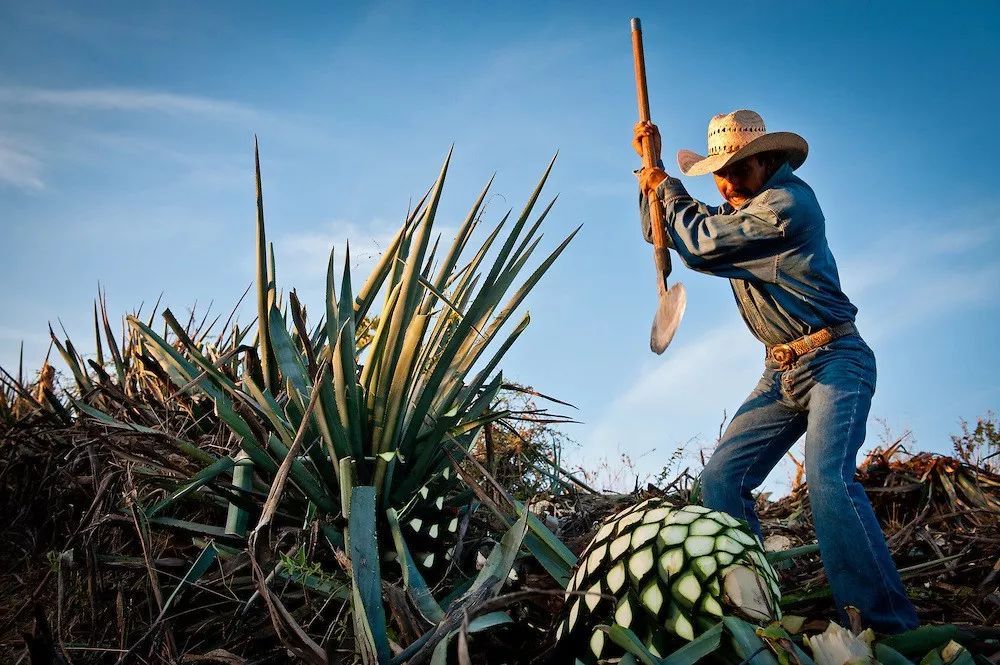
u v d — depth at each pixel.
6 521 3.51
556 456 4.54
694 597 2.13
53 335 4.24
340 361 2.91
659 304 3.23
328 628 2.52
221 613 2.67
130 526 2.98
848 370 2.86
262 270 3.09
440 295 3.03
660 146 3.41
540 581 2.71
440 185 2.95
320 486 3.05
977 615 2.83
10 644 2.66
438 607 2.42
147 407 3.70
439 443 3.19
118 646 2.57
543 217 3.32
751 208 2.93
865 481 4.47
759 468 3.11
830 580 2.69
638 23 3.49
